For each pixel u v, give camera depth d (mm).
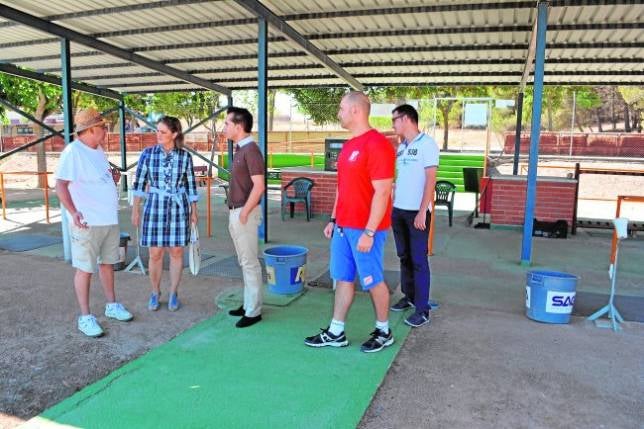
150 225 4227
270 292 4996
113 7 7074
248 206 3943
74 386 3135
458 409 2912
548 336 3980
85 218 3820
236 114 3908
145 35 8500
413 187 4156
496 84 11898
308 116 27828
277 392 3078
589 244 7766
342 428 2713
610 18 7184
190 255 4617
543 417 2844
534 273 4355
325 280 5461
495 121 30641
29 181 18938
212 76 11914
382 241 3547
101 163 3920
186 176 4344
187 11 7270
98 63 10797
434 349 3713
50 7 6996
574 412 2898
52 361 3459
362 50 9328
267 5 7098
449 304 4746
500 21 7562
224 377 3260
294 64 10664
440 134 33781
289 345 3758
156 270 4395
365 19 7547
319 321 4258
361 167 3373
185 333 3963
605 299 4934
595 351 3707
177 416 2818
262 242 7504
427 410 2898
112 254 4105
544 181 8727
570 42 8320
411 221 4172
